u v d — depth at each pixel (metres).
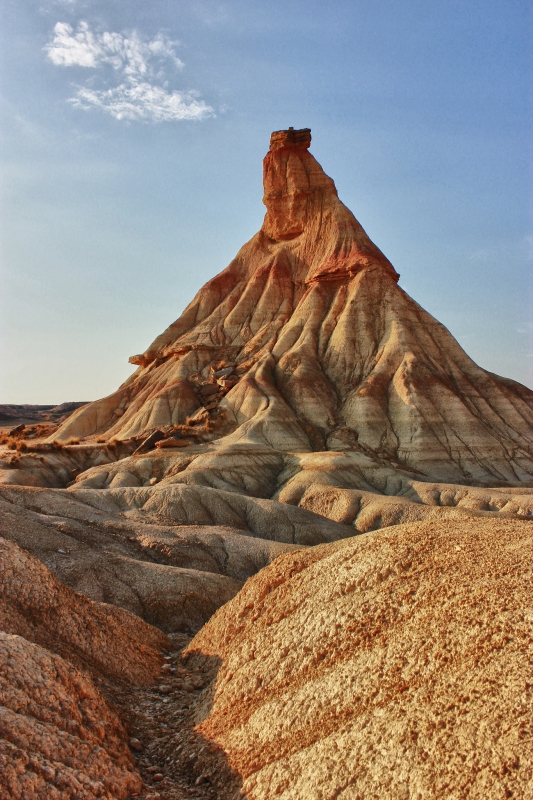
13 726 13.27
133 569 35.66
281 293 143.12
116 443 104.19
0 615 19.03
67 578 32.81
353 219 147.50
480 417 110.56
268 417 103.88
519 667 12.71
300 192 152.62
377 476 86.94
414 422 104.75
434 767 12.16
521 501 72.62
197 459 89.25
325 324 129.75
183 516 61.53
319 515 66.44
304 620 18.09
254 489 84.00
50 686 15.24
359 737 13.80
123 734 16.77
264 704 16.59
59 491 61.34
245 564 45.41
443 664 13.96
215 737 16.78
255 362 124.94
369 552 18.70
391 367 116.56
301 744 14.72
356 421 106.88
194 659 22.25
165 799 14.41
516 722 11.79
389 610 16.34
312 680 16.17
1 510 37.94
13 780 11.95
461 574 15.94
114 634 22.27
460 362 122.56
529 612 13.69
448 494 78.69
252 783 14.55
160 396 118.50
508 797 10.80
